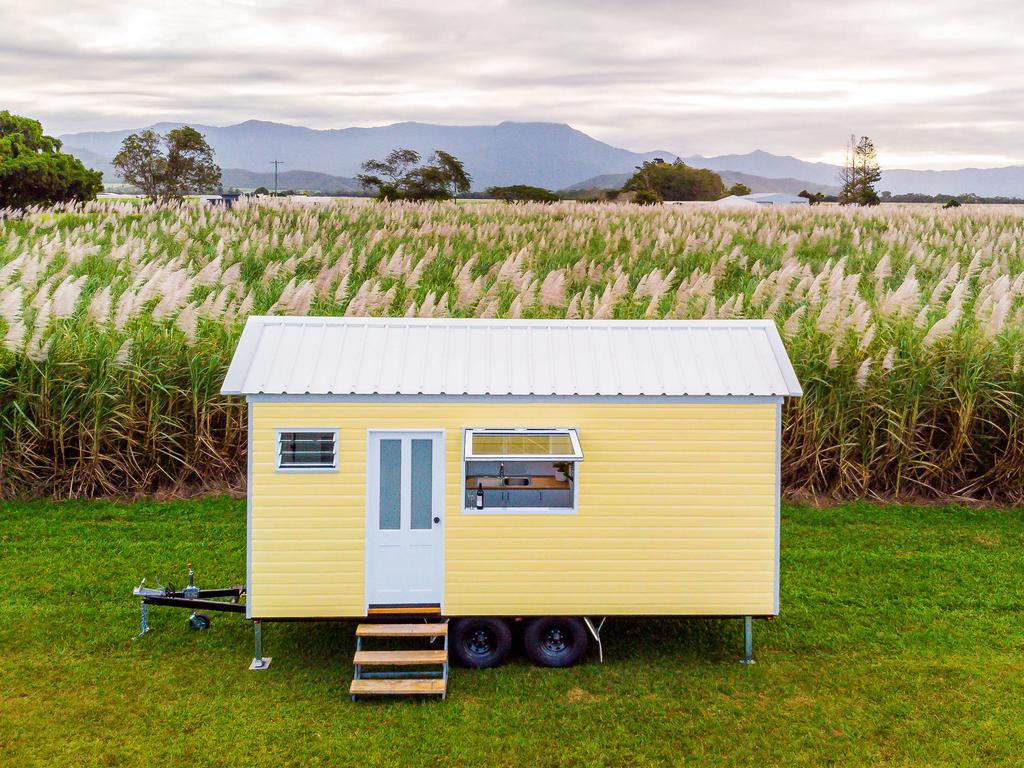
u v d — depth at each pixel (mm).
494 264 23156
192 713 8227
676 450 8953
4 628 9852
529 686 8812
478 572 8961
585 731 8008
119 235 27094
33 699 8414
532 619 9125
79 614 10242
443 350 9422
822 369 14383
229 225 31844
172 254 24203
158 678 8898
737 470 8984
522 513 8945
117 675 8930
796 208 45062
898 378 14203
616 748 7750
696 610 9023
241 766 7426
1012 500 14109
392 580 8938
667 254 25812
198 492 14094
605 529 8977
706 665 9289
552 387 8883
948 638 9812
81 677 8867
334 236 29719
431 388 8812
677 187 107250
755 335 9688
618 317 17734
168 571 11430
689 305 18219
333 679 8984
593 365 9227
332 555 8875
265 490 8812
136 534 12562
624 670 9164
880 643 9781
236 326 15227
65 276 18844
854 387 14125
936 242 28812
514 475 9359
